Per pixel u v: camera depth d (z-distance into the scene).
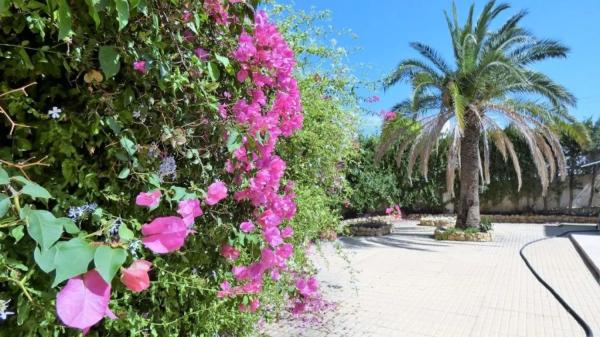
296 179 3.05
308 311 3.04
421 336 3.46
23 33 1.03
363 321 3.79
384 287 5.15
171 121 1.28
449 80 9.80
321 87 3.51
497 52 9.30
